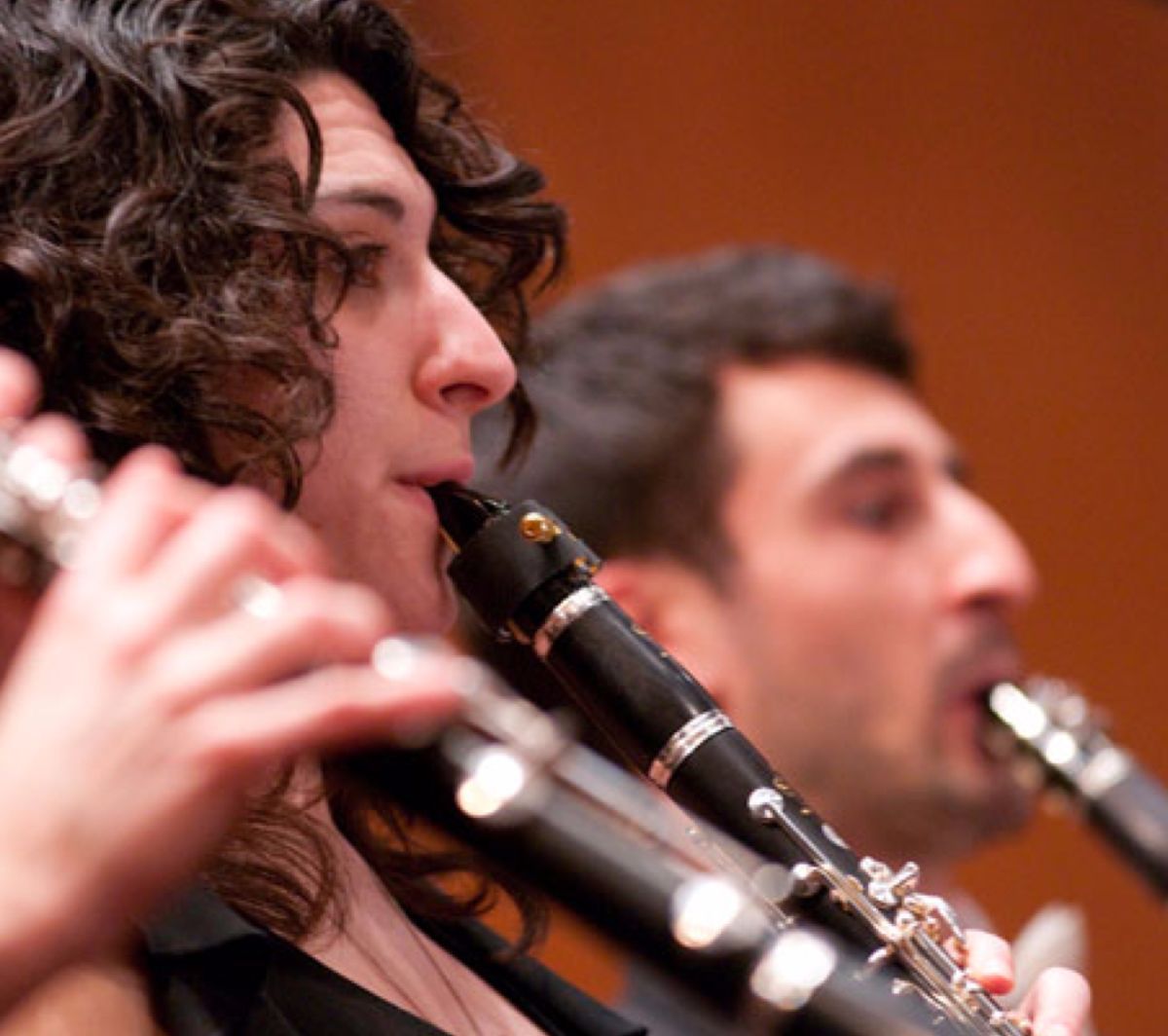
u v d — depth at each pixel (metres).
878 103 11.52
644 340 6.81
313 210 3.84
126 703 2.38
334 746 2.52
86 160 3.73
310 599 2.43
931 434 6.89
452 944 4.31
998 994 3.87
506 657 5.54
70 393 3.62
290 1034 3.45
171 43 3.80
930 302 11.55
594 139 10.66
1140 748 11.59
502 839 3.94
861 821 6.68
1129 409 11.96
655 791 4.38
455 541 3.97
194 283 3.68
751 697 6.66
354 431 3.82
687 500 6.68
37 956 2.35
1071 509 11.72
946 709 6.66
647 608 6.69
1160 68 12.36
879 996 3.51
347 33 4.10
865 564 6.67
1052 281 11.88
